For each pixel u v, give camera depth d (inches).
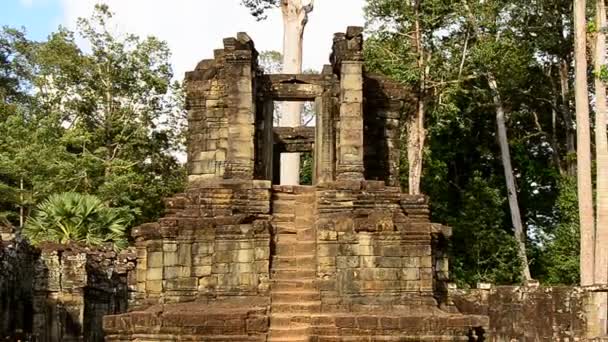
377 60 1179.3
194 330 568.1
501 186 1473.9
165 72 1637.6
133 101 1620.3
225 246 631.8
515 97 1469.0
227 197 660.7
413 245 625.0
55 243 1025.5
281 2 1058.1
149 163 1658.5
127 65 1616.6
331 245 628.4
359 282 619.8
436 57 1206.3
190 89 715.4
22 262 941.2
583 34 1042.1
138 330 574.9
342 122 683.4
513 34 1298.0
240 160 679.1
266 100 727.7
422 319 565.3
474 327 569.0
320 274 624.7
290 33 1046.4
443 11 1200.2
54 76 1610.5
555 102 1456.7
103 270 1099.3
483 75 1311.5
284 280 628.4
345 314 594.9
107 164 1507.1
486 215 1299.2
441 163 1407.5
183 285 631.2
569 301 945.5
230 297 624.7
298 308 610.9
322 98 725.3
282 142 940.6
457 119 1346.0
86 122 1620.3
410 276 621.0
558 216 1465.3
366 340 565.0
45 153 1437.0
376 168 737.6
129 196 1483.8
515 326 957.8
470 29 1256.2
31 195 1423.5
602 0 1040.2
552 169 1445.6
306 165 1556.3
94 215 1185.4
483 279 1248.2
